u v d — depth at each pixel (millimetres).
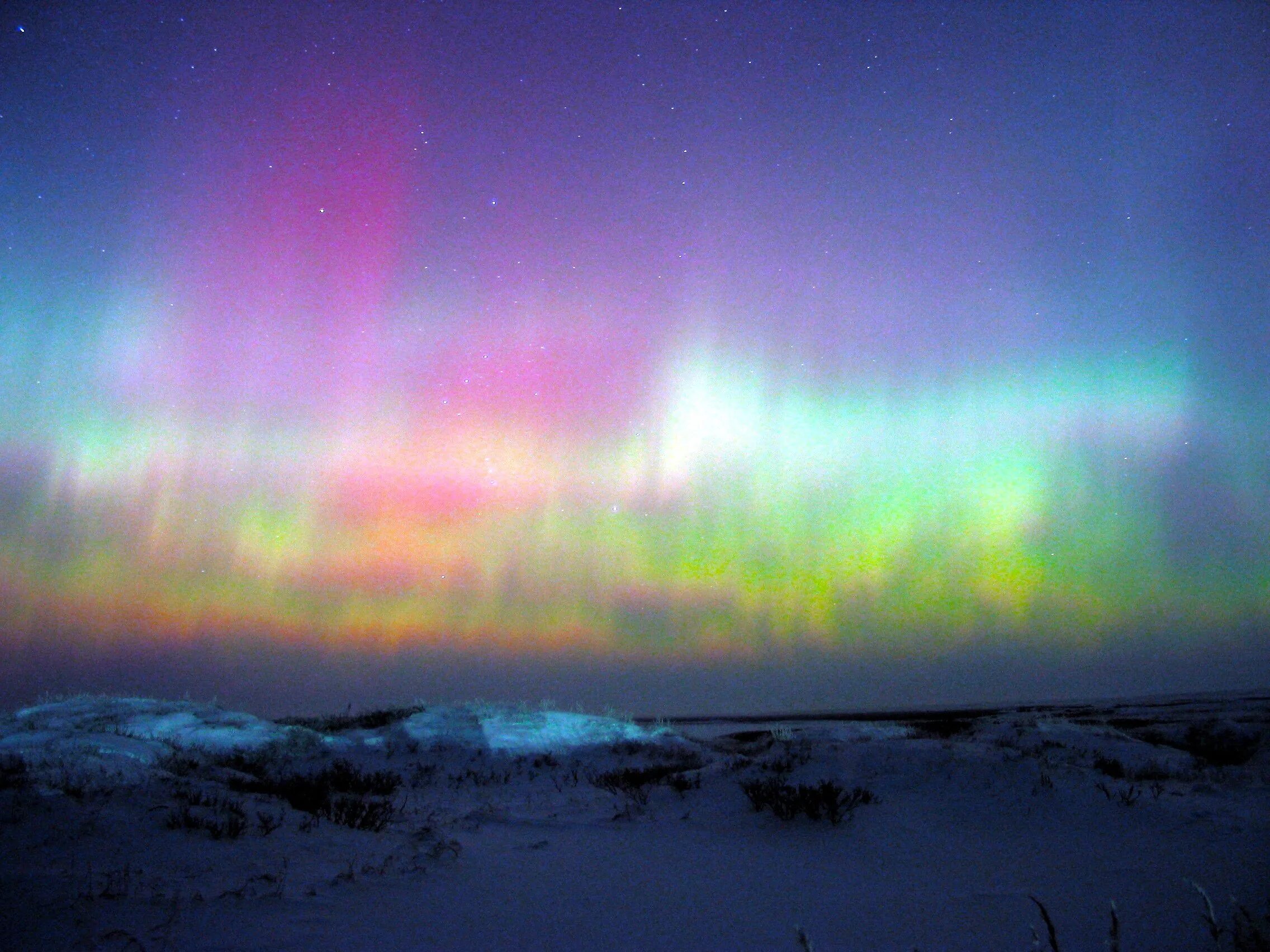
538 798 11367
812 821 8258
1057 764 10281
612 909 5488
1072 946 4441
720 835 8141
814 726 21000
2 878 5363
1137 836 7527
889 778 10266
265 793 9898
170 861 6066
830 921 5109
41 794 7270
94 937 4500
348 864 6523
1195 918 4820
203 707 18609
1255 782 10641
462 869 6664
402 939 4777
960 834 7848
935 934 4738
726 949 4602
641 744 17703
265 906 5250
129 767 9391
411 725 18766
